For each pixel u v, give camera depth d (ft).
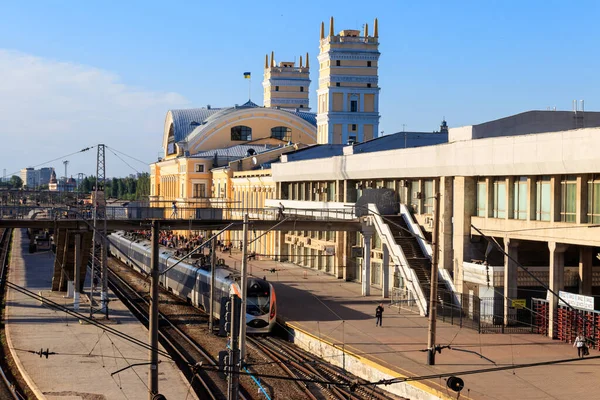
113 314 160.86
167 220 163.63
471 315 143.74
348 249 210.79
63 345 126.72
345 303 168.55
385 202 178.70
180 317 165.68
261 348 130.52
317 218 204.03
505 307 136.26
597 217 118.42
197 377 107.55
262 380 107.04
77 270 164.14
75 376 105.70
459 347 118.93
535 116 152.35
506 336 128.98
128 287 218.38
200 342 135.44
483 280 139.44
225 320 79.15
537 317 132.87
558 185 127.03
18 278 219.20
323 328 136.56
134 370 110.11
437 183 163.02
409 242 167.53
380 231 173.17
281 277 218.18
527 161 128.57
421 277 156.97
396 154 175.22
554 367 106.42
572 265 143.84
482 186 147.33
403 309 159.43
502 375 101.65
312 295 181.27
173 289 201.57
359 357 111.75
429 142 226.79
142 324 150.10
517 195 137.18
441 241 156.87
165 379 105.50
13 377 106.42
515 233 134.51
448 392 91.09
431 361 106.73
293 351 128.77
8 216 231.91
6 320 149.69
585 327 119.85
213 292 146.10
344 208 190.90
